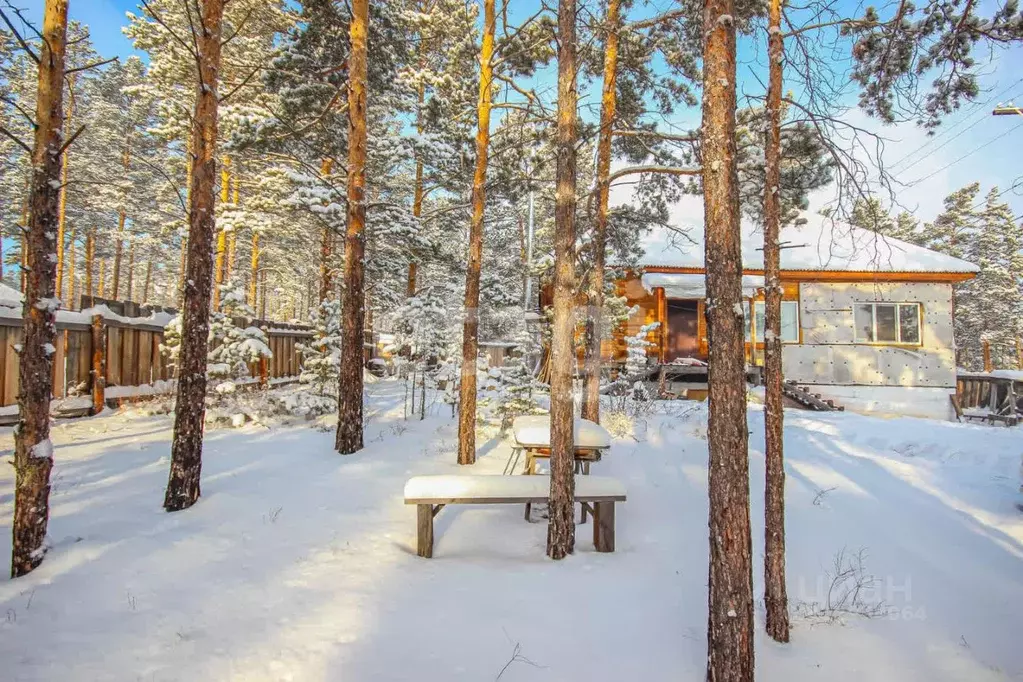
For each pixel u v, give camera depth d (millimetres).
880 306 18422
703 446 9969
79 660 3268
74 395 9766
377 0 11680
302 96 10953
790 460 9336
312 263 26797
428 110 12125
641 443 10234
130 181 27672
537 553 5520
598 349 10047
